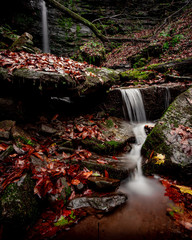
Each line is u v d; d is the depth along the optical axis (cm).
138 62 912
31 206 176
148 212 195
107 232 166
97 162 264
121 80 644
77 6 1455
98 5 1471
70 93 333
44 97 323
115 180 231
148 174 280
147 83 591
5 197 163
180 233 164
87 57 1024
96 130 345
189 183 242
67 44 1433
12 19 1133
